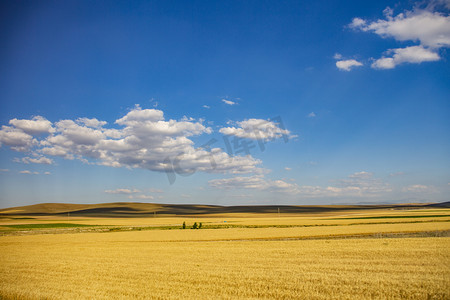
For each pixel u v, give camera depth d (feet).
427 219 213.05
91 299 44.73
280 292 45.37
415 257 68.90
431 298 41.91
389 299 41.78
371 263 64.03
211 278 54.95
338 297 42.68
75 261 78.38
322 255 75.97
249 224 238.07
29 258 84.58
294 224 221.05
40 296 46.91
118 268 67.46
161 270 63.46
